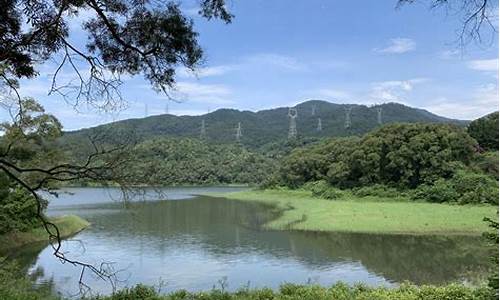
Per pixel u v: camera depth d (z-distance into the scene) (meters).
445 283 20.44
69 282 20.45
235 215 50.06
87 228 40.28
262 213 51.47
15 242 30.05
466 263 25.00
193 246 31.19
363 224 39.00
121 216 49.34
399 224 38.53
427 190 56.38
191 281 21.52
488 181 53.72
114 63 8.26
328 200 62.31
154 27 7.73
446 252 28.22
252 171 113.56
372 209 48.09
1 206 30.72
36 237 32.19
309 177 80.00
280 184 83.69
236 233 37.09
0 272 14.52
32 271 22.94
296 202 62.34
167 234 36.78
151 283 20.83
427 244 31.02
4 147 14.78
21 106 14.05
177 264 25.39
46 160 15.64
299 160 80.12
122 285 20.14
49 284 20.00
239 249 30.05
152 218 47.84
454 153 58.88
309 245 31.31
